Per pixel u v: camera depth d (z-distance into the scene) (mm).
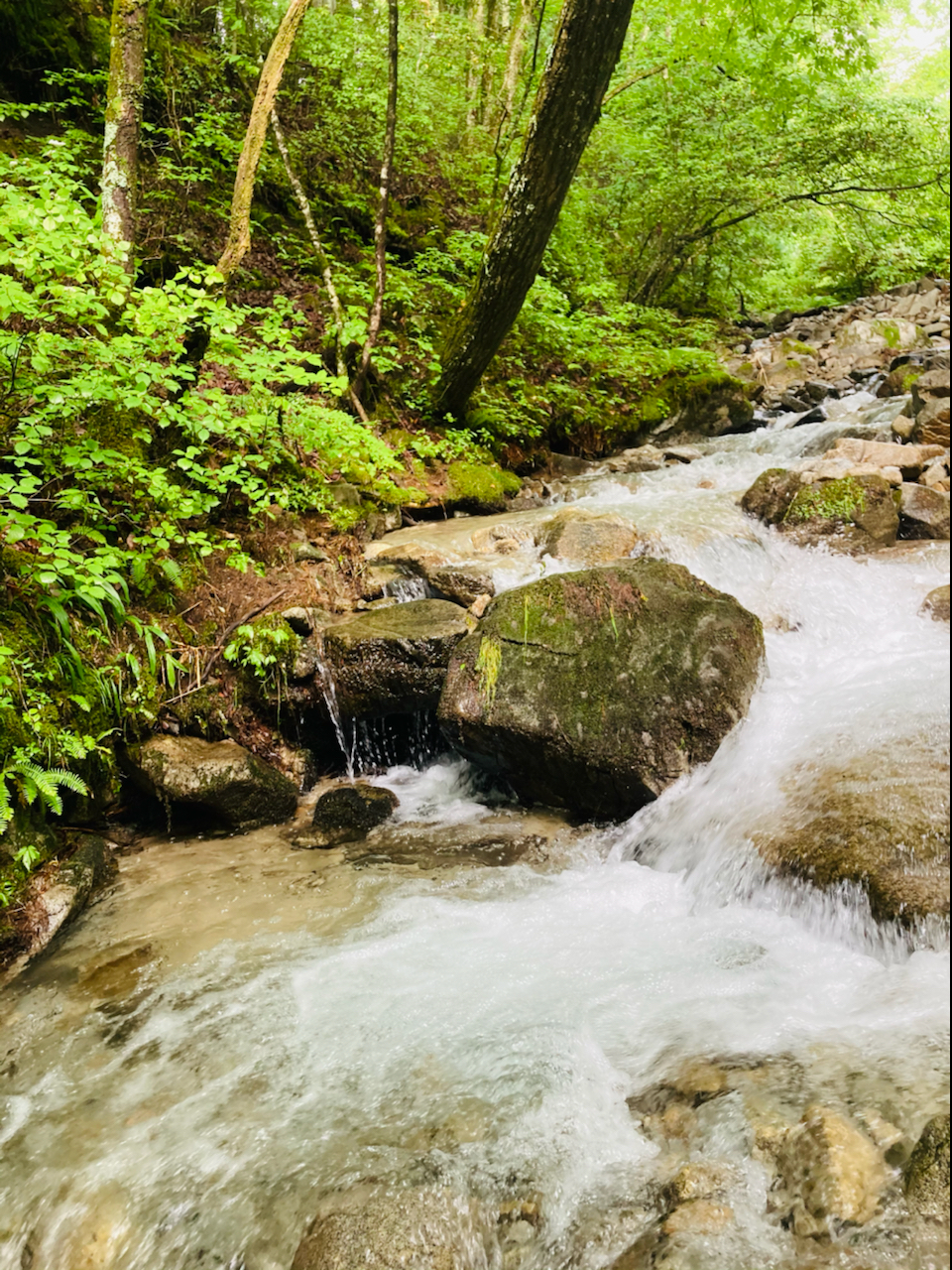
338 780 4301
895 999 2205
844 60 8570
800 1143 1695
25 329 4309
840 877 2584
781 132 10719
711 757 3482
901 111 10648
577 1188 1786
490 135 9852
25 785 3207
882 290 13898
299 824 3842
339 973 2697
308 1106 2131
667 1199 1696
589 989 2500
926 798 2691
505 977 2605
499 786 4051
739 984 2432
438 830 3705
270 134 7941
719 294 13055
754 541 4750
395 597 4711
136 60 4801
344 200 8172
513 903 3066
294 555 4832
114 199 4770
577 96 5043
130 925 3080
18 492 3311
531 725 3531
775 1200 1631
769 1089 1914
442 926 2943
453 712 3693
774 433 7180
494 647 3746
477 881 3244
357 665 4020
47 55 6793
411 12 9758
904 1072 1892
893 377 7887
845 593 4250
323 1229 1700
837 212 12758
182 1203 1881
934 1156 1553
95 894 3279
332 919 3035
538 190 5441
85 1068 2355
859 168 11008
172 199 6758
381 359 5898
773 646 4066
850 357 9867
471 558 4863
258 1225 1795
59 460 4062
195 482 4754
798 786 3029
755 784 3182
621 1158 1853
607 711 3523
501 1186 1812
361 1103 2121
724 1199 1650
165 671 4027
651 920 2871
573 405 7414
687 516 5055
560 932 2852
